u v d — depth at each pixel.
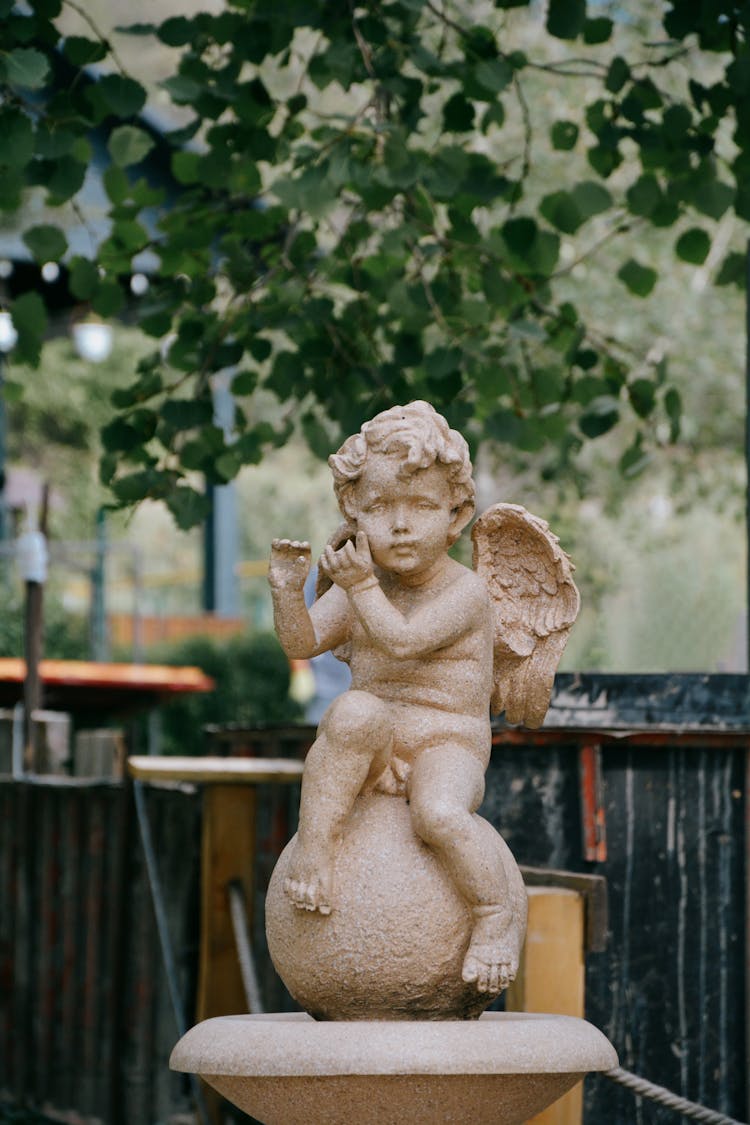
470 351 6.68
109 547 16.08
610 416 6.79
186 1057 3.19
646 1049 4.88
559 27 6.11
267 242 7.55
